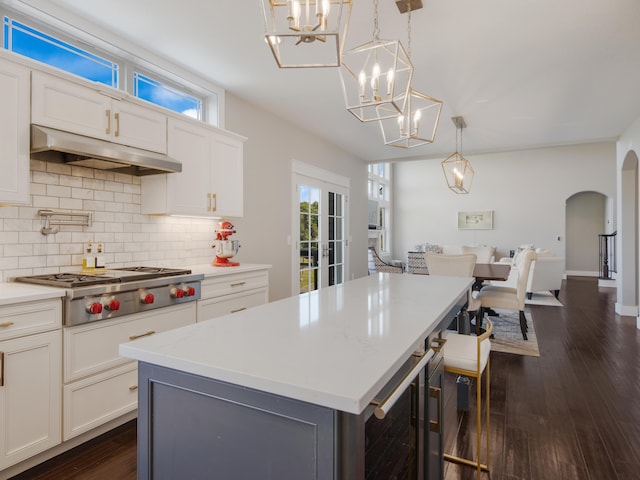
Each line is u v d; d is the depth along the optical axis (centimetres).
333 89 368
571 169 955
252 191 411
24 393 172
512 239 1009
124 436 211
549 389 276
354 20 249
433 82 349
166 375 98
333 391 75
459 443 206
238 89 368
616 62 308
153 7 238
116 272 243
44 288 189
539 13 243
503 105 408
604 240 961
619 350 365
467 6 235
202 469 93
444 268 408
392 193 1140
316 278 545
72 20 244
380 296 182
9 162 186
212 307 276
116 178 269
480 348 170
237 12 244
